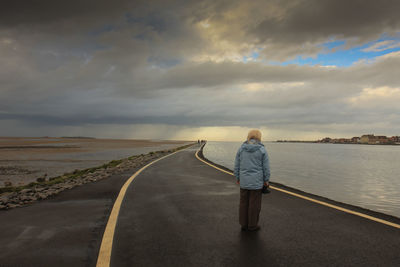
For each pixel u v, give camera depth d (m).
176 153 28.53
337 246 3.56
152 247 3.52
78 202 6.07
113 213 5.14
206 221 4.69
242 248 3.50
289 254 3.31
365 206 11.48
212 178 10.05
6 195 6.95
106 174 11.32
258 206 4.21
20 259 3.11
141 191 7.42
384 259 3.17
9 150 48.22
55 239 3.76
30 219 4.71
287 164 37.41
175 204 5.93
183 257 3.22
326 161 47.72
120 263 3.04
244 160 4.19
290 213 5.21
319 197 6.69
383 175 26.98
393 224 4.50
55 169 20.86
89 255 3.24
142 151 49.56
